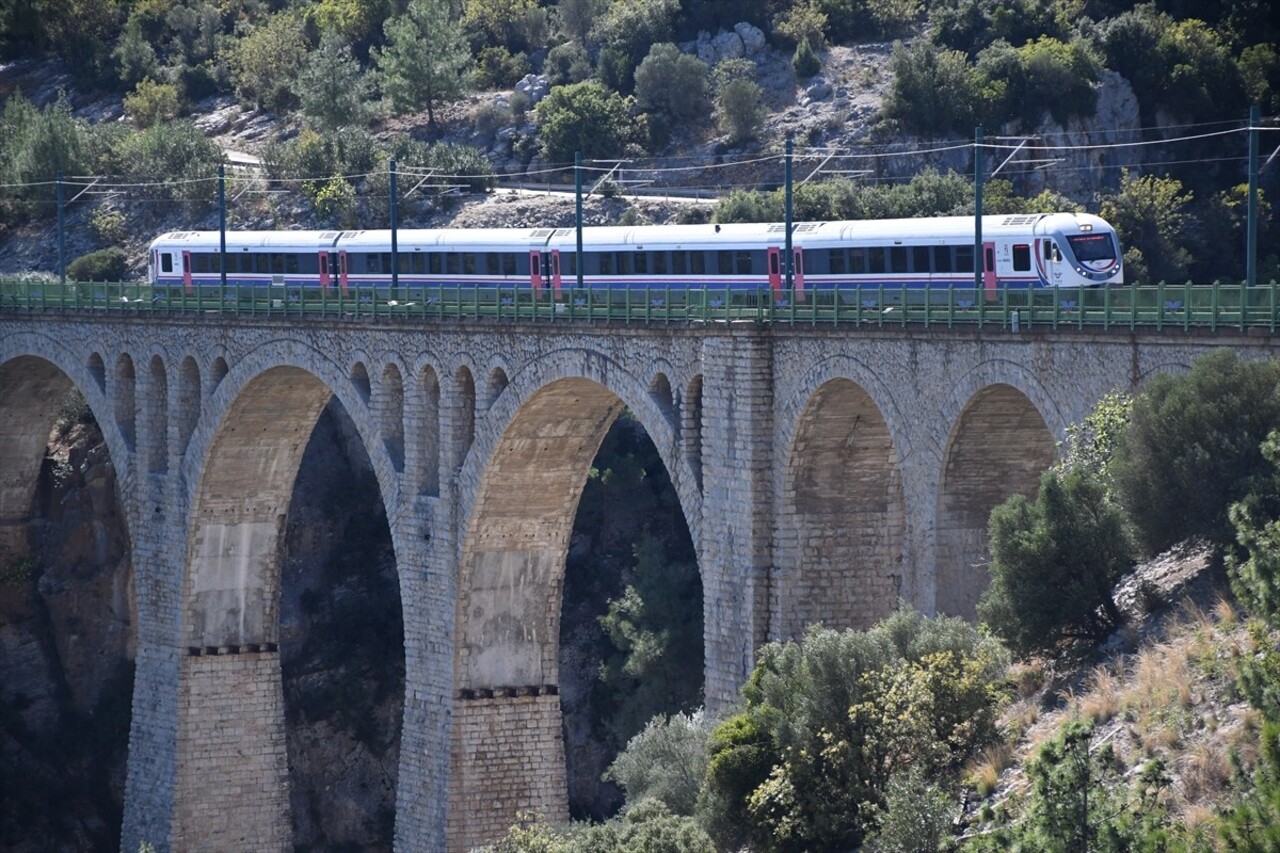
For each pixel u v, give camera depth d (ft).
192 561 553.64
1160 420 298.97
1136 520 302.45
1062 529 305.73
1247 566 237.04
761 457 389.39
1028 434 354.54
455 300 472.03
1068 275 421.59
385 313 494.18
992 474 356.38
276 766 561.02
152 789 558.56
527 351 447.83
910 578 361.92
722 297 401.90
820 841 303.27
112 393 590.96
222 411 544.21
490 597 471.21
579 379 439.63
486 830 469.16
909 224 444.55
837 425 383.86
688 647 616.39
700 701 606.96
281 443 553.64
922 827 276.21
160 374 574.97
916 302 365.61
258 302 537.24
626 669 620.08
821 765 309.63
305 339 517.96
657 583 633.20
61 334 616.80
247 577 559.79
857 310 374.22
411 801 480.23
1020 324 338.75
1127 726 271.90
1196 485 293.23
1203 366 298.97
